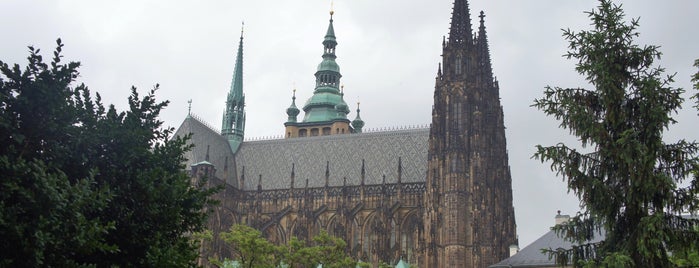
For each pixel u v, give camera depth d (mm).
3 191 46125
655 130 59219
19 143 50094
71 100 54312
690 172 58719
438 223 189500
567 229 63688
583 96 63031
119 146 55969
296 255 131875
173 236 57938
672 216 59875
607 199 60719
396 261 199875
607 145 60906
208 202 59906
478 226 186000
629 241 59438
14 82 51688
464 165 191125
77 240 46375
